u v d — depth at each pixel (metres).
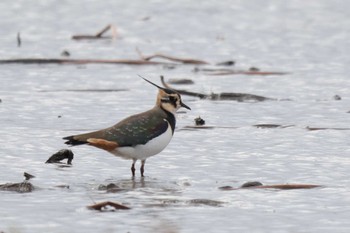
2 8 35.00
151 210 12.54
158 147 14.52
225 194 13.42
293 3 36.97
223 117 19.28
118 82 23.41
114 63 25.92
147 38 30.64
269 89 22.64
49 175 14.52
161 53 28.12
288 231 11.70
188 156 15.91
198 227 11.80
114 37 29.78
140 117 14.59
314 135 17.44
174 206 12.76
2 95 21.50
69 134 17.47
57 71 24.80
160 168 15.09
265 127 18.22
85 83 23.20
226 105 20.55
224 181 14.24
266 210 12.59
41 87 22.61
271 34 31.45
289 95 21.92
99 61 25.92
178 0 36.94
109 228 11.70
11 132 17.55
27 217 12.16
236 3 36.78
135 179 14.37
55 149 16.28
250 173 14.75
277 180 14.30
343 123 18.67
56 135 17.39
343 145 16.66
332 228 11.82
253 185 13.87
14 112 19.58
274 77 24.27
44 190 13.59
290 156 15.89
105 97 21.45
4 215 12.24
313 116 19.42
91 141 14.15
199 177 14.51
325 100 21.30
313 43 29.89
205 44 29.72
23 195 13.25
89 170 14.90
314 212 12.52
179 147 16.53
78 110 19.92
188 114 19.55
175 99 14.91
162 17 34.09
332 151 16.22
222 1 36.97
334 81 23.78
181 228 11.76
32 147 16.39
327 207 12.75
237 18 34.19
